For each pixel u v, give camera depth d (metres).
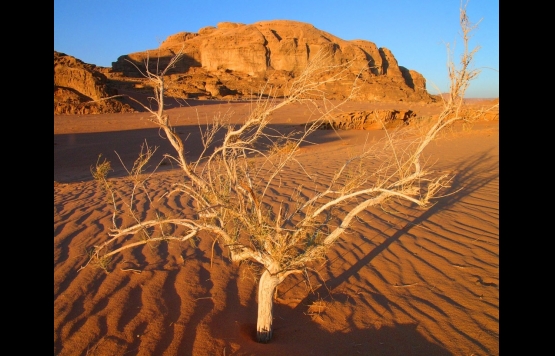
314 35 117.50
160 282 4.27
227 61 116.75
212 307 3.83
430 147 14.32
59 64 54.25
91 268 4.54
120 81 78.19
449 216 6.32
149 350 3.15
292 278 4.46
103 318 3.57
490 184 8.33
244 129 3.12
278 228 3.13
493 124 22.34
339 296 4.06
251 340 3.32
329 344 3.26
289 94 2.97
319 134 23.89
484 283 4.11
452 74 2.63
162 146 21.02
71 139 24.73
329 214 3.85
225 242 3.66
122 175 12.76
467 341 3.24
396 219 6.23
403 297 3.99
